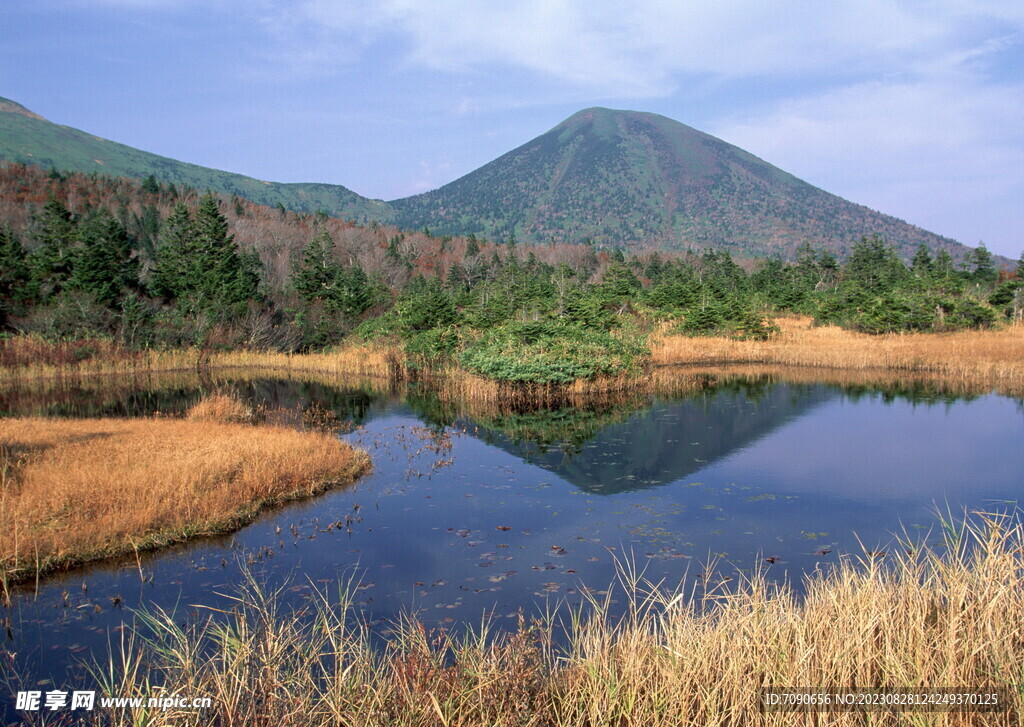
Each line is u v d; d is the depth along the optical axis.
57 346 34.34
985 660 5.00
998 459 14.55
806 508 11.42
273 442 14.52
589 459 15.05
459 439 17.38
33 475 11.27
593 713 4.64
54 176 100.69
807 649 5.05
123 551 9.23
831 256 79.12
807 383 26.89
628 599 7.82
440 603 7.76
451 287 72.44
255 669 5.25
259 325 41.59
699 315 41.44
